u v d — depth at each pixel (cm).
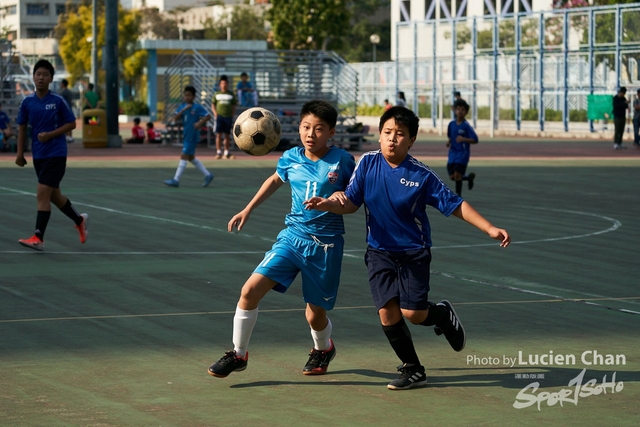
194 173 3588
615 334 1188
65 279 1503
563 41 6538
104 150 4919
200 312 1279
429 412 859
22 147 1764
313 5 9438
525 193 3017
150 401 883
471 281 1551
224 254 1773
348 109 6462
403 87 7975
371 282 942
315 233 960
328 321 993
